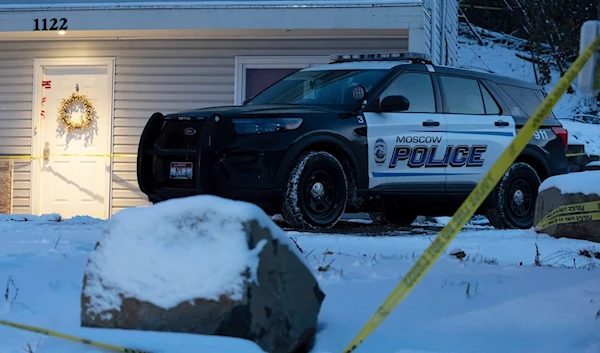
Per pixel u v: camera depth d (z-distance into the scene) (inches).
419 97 333.7
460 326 137.4
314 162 298.4
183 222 118.6
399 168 322.7
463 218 95.3
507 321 141.1
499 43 1025.5
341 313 140.8
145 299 115.8
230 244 115.2
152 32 482.0
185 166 300.7
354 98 317.4
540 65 906.7
